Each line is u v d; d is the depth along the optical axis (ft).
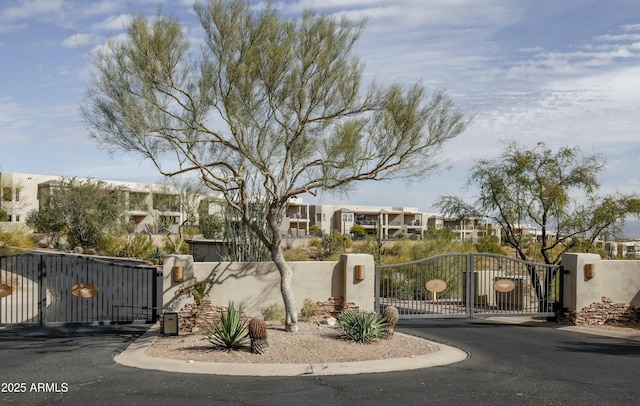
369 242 116.06
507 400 30.04
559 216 74.69
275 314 52.01
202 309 51.57
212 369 36.42
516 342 49.29
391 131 46.11
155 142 45.06
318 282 54.54
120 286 88.53
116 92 42.32
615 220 73.10
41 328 55.21
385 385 32.91
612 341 50.78
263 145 47.78
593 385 33.53
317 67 44.04
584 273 60.90
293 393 30.89
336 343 43.45
